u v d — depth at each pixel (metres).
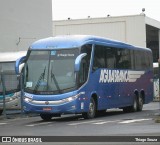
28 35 40.75
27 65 20.97
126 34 62.97
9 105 26.11
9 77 26.25
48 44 20.92
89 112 21.34
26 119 23.59
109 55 23.64
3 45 37.41
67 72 20.27
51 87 20.23
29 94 20.59
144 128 15.84
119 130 15.28
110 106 23.78
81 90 20.41
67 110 20.03
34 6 41.81
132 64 27.06
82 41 20.81
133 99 27.34
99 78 22.25
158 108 33.38
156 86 47.25
